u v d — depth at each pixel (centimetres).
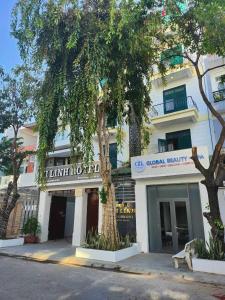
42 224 1543
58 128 999
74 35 834
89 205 1519
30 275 718
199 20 770
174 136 1562
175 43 945
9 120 1345
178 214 1123
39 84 1122
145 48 909
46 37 916
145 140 1196
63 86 895
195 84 1565
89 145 873
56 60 969
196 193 1099
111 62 888
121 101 952
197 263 754
